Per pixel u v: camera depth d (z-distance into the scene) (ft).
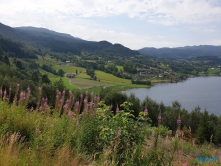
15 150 14.10
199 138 66.64
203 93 298.97
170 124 92.84
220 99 255.91
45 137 16.99
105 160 15.25
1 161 11.78
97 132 18.51
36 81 229.86
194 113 111.86
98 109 19.92
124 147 16.80
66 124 19.58
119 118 18.25
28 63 385.50
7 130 17.65
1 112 19.95
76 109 22.58
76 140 18.29
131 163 14.97
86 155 17.53
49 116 23.15
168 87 364.17
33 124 19.29
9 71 179.63
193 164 22.04
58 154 15.37
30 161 13.24
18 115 19.49
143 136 17.56
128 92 289.74
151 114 99.71
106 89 106.73
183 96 272.10
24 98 24.64
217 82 454.40
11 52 450.71
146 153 16.55
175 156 18.78
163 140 22.33
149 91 309.42
